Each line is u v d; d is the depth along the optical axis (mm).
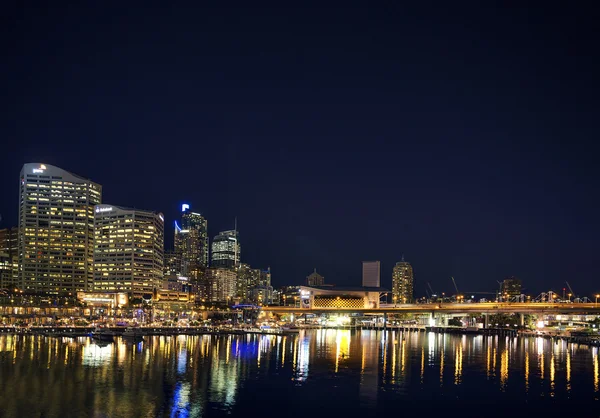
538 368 175500
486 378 152625
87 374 147125
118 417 103188
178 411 108625
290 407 114000
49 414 104188
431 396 126750
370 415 109625
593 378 155000
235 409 111375
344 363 182000
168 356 193625
